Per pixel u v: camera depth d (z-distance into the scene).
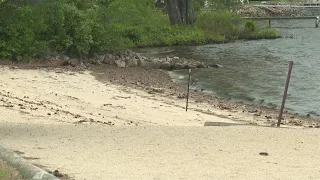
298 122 35.06
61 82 47.56
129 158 19.47
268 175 16.92
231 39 103.69
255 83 53.50
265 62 69.81
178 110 37.66
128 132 26.19
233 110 39.16
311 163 19.17
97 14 69.62
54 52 62.12
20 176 14.59
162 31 98.44
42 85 45.16
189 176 16.47
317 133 26.70
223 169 17.73
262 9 162.62
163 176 16.36
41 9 57.88
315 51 81.19
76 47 62.88
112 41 66.94
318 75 58.00
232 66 66.44
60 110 34.66
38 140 23.09
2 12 34.38
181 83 53.34
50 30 63.12
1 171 14.87
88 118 32.50
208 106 40.28
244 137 24.91
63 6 63.97
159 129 27.50
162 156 20.03
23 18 57.31
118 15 93.62
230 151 21.34
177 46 93.88
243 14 158.50
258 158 19.95
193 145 22.62
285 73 59.81
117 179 15.69
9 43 58.47
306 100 44.50
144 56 73.50
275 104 42.72
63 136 24.48
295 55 76.88
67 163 17.86
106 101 39.69
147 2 110.12
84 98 40.38
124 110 36.47
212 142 23.44
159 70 61.91
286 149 22.06
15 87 43.12
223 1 118.38
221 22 107.19
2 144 20.56
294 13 165.88
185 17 105.62
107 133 25.77
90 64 61.72
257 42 98.44
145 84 50.41
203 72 61.72
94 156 19.62
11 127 26.84
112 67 61.09
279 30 120.38
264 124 32.94
